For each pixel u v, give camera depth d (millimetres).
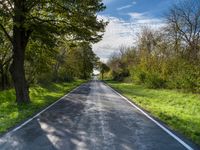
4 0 19938
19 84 23047
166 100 28234
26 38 23219
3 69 42094
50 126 12750
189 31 51156
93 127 12516
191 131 11625
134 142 9664
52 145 9172
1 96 29812
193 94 33406
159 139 10180
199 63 36781
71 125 13016
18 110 18844
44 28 21781
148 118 15406
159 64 53281
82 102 24641
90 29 23750
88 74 150750
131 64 90188
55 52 28781
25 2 21172
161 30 53812
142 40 68875
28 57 31516
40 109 19344
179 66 41469
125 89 49500
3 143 9500
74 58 83062
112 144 9328
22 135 10781
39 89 41438
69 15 22688
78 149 8656
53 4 22281
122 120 14609
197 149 8766
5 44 34312
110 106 21500
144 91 43531
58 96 31312
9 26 23203
